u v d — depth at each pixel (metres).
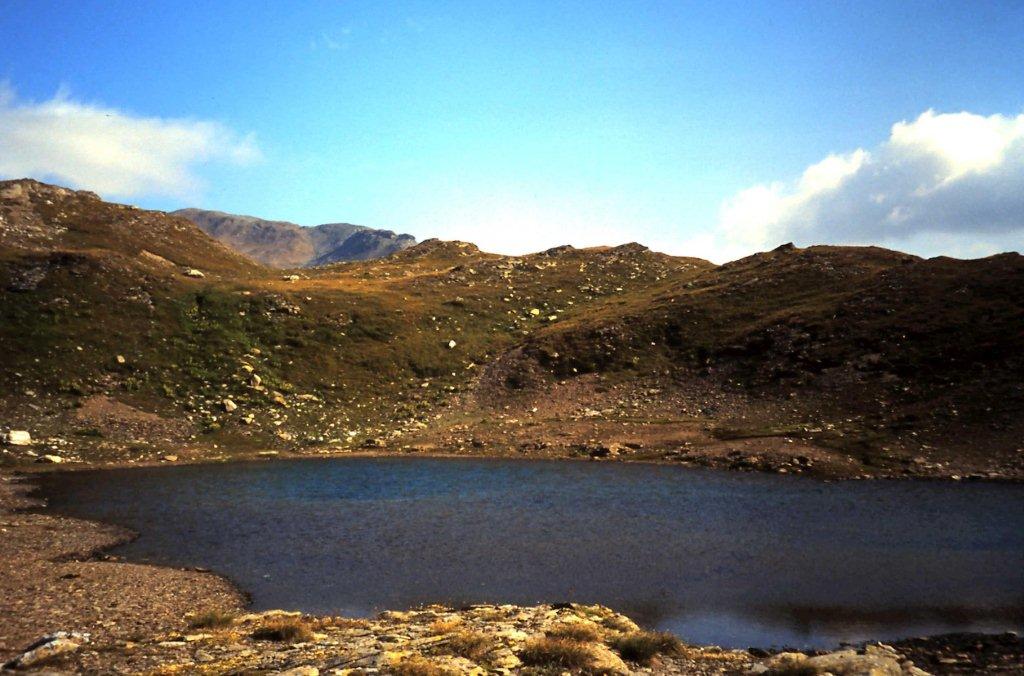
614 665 15.58
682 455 53.56
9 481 47.78
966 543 28.89
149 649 16.73
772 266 101.38
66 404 63.25
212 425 65.06
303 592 24.70
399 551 30.00
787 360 69.56
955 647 18.44
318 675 13.93
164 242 127.94
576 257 141.88
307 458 58.91
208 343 79.19
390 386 79.56
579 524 34.09
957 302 67.75
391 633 18.34
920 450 47.75
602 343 83.81
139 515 37.81
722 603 22.77
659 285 115.44
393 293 106.06
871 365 63.06
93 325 75.50
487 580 25.70
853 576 25.12
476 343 91.44
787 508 36.38
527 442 61.50
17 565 27.22
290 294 95.12
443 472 51.06
